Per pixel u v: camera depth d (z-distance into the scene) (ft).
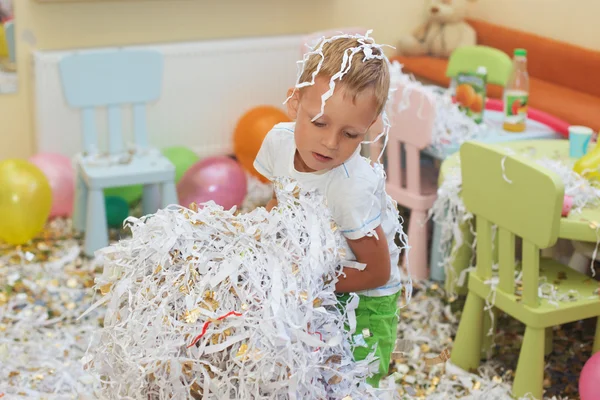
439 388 6.20
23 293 7.63
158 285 3.77
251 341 3.50
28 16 9.81
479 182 5.90
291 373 3.48
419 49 12.04
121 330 3.71
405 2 12.22
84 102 9.27
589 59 9.97
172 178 8.80
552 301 5.84
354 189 3.84
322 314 3.80
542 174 5.23
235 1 10.97
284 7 11.35
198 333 3.54
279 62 11.02
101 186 8.43
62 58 9.02
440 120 7.81
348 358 4.05
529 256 5.59
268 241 3.78
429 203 7.98
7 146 10.26
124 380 3.69
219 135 10.98
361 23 12.04
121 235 8.89
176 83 10.48
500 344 6.89
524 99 8.17
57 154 9.57
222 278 3.61
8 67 9.91
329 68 3.53
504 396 6.01
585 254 6.91
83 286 7.86
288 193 3.93
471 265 7.11
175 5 10.61
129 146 9.77
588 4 10.18
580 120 8.84
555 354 6.72
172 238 3.76
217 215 3.93
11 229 8.33
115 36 10.37
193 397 3.67
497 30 11.66
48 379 6.19
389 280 4.33
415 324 7.16
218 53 10.59
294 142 4.05
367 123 3.60
